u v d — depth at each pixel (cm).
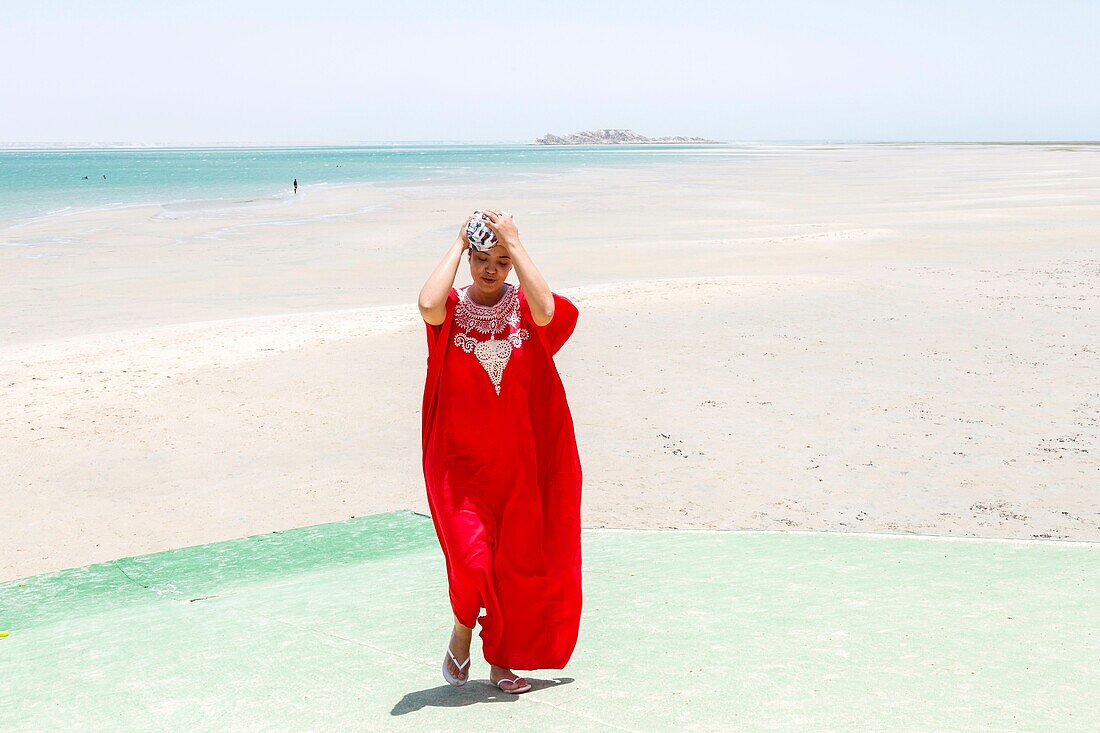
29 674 429
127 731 345
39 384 1334
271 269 2731
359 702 358
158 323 1916
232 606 559
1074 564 554
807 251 2662
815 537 663
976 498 845
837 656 391
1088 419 1064
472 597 353
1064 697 337
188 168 13162
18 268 2772
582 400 1191
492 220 363
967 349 1402
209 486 943
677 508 834
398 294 2255
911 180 6900
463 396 367
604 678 374
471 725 327
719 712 330
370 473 970
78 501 908
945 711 325
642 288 1961
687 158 15950
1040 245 2631
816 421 1087
